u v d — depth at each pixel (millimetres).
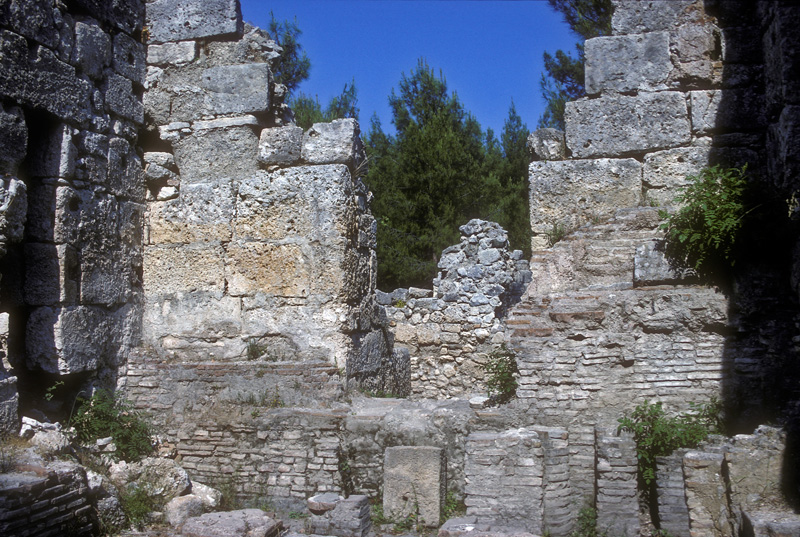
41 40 6371
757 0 6977
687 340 6375
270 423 6816
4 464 5207
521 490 5953
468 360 12250
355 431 6664
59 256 6504
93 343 6891
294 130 7609
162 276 7734
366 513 6141
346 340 7375
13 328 6500
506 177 21469
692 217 6453
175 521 6020
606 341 6438
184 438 7035
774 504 5273
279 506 6641
